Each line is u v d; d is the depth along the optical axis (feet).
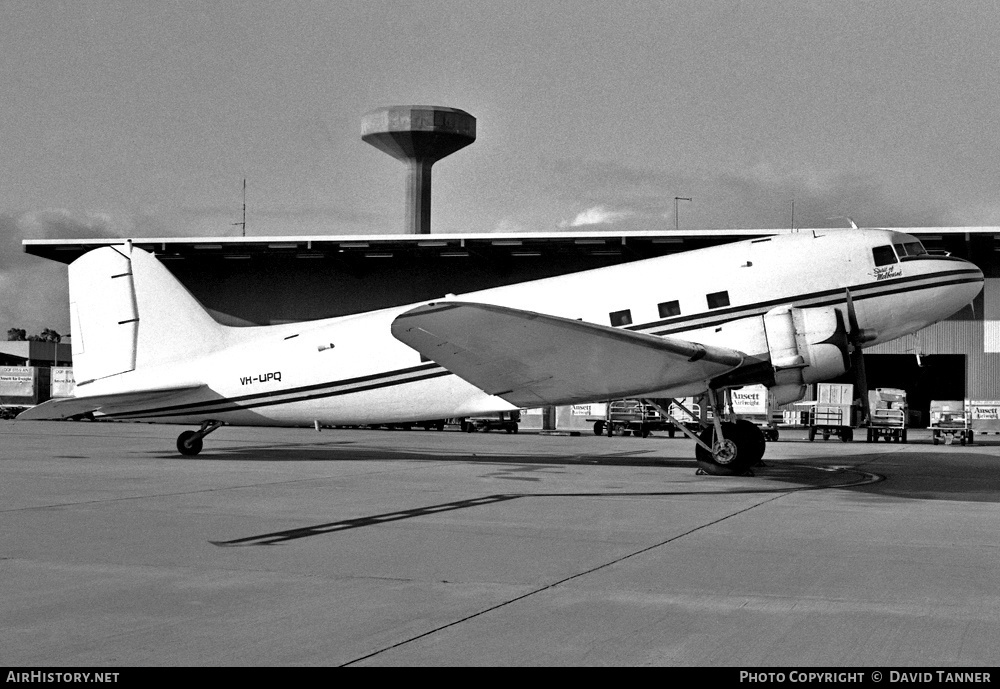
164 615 21.09
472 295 64.18
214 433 125.70
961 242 147.95
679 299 59.98
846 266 60.23
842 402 137.80
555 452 83.10
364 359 64.75
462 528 34.37
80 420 168.14
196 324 67.62
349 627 20.10
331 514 38.06
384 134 291.17
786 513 39.17
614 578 25.30
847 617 21.13
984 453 90.12
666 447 93.56
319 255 172.65
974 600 22.86
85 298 68.18
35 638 19.16
